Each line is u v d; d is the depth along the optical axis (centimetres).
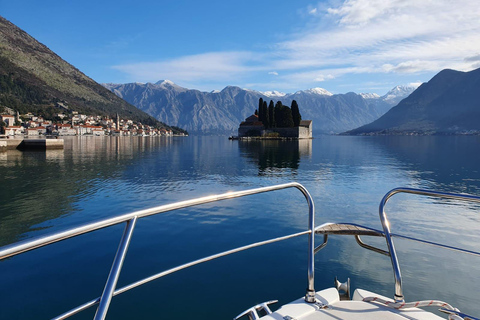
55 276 704
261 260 791
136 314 550
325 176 2666
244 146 8888
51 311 560
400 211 1365
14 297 609
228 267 750
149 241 955
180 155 5412
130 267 759
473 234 1045
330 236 973
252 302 591
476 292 627
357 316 246
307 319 241
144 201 1603
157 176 2659
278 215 1282
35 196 1738
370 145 10150
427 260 787
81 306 164
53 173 2820
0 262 781
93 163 3850
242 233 1041
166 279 686
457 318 234
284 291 634
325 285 654
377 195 1750
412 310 256
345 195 1747
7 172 2888
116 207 1463
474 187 2136
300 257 809
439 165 3644
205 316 544
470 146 9162
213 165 3653
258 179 2489
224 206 1445
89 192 1869
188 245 920
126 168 3284
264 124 14088
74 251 861
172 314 549
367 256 807
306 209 1393
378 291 628
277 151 6550
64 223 1203
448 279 684
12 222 1214
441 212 1345
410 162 4062
